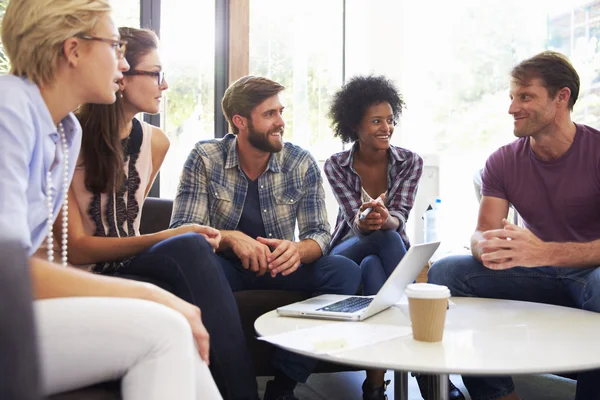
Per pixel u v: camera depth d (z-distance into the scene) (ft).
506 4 13.66
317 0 14.06
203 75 12.96
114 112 6.28
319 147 14.28
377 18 13.96
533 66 7.45
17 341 1.81
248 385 5.52
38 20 4.43
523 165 7.75
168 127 12.81
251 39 13.64
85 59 4.64
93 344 3.49
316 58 14.14
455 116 14.35
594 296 6.40
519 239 6.25
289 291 7.50
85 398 3.55
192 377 3.61
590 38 12.03
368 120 8.68
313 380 8.68
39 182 4.47
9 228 3.82
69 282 3.90
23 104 4.23
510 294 7.23
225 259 7.55
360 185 8.85
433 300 4.48
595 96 11.93
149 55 6.95
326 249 7.58
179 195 7.84
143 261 5.62
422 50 14.34
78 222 6.16
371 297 6.31
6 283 1.83
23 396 1.81
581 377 5.88
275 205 7.93
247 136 7.73
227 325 5.51
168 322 3.59
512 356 4.16
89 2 4.58
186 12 12.79
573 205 7.45
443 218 14.02
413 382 8.70
